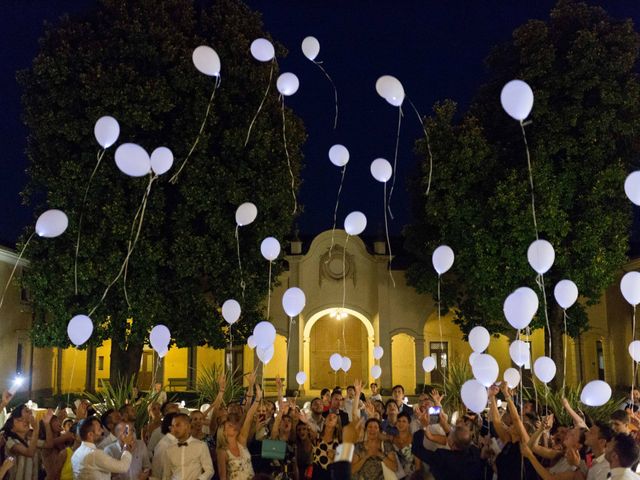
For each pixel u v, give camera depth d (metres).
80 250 19.19
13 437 7.95
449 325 31.91
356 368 33.31
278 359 30.28
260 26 22.86
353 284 30.22
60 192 19.59
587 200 22.25
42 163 20.38
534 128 22.81
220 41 21.28
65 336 19.92
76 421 9.68
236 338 21.39
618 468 5.44
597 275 22.08
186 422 7.15
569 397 14.53
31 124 20.06
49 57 19.64
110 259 19.16
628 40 21.91
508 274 22.42
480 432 9.65
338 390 11.06
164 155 10.26
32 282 19.83
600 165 22.20
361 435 7.67
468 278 23.64
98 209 19.56
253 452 8.71
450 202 23.38
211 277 21.25
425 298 29.94
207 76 20.58
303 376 14.46
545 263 7.88
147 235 19.84
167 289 20.56
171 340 21.33
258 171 21.39
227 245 21.03
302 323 29.64
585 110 22.09
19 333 26.02
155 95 19.61
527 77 22.53
